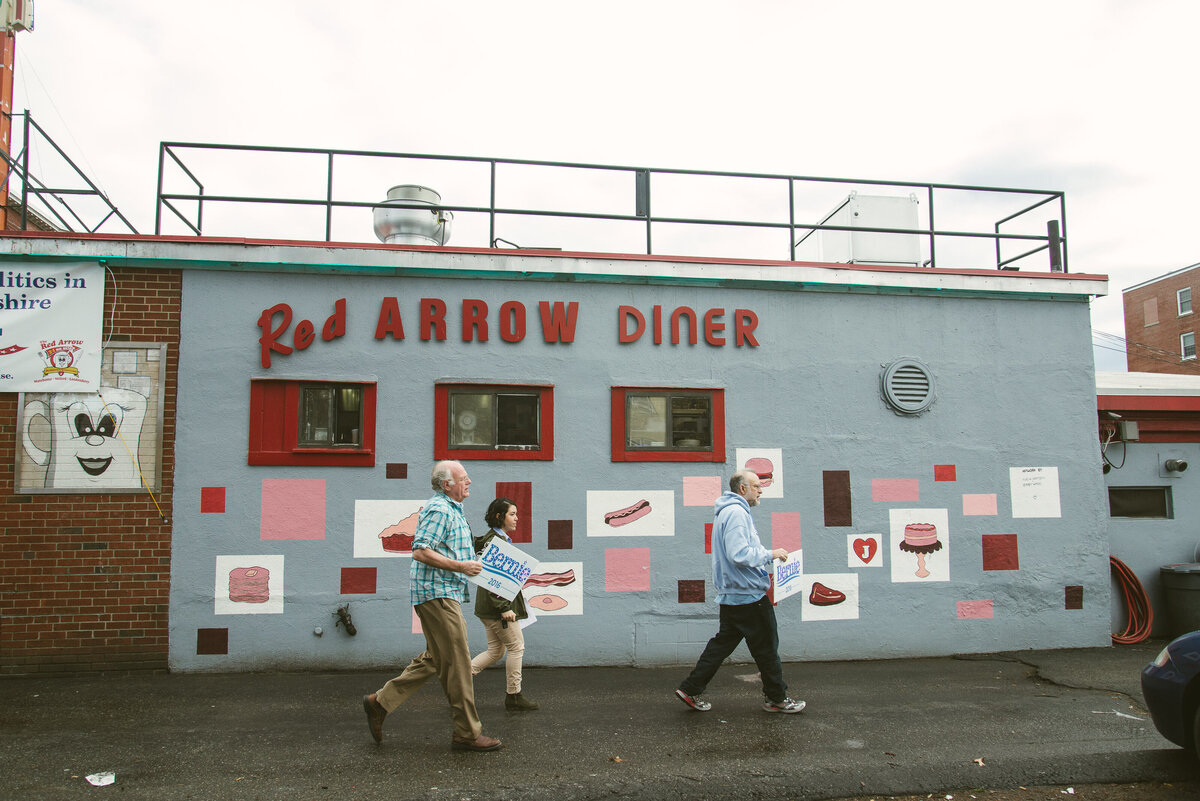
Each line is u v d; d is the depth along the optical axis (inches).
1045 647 335.0
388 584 296.4
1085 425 347.3
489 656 245.1
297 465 295.9
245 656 287.9
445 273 309.4
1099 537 342.6
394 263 304.8
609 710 245.6
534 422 313.3
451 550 204.4
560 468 310.3
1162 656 201.5
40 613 280.8
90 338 290.4
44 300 289.9
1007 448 340.5
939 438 336.5
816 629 319.9
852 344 335.0
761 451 323.9
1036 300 350.3
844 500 327.0
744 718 237.9
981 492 336.5
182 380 293.4
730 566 237.5
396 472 300.7
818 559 322.7
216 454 292.5
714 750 209.8
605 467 313.1
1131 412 383.9
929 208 358.3
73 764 197.0
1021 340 347.3
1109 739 221.5
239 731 222.7
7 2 387.9
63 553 283.4
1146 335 1872.5
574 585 307.0
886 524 328.8
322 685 271.9
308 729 224.7
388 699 208.5
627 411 318.0
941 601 328.8
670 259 322.7
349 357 303.0
